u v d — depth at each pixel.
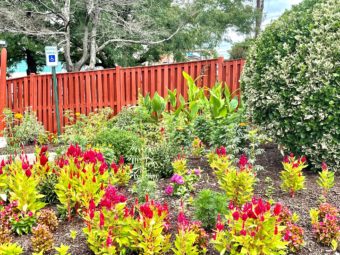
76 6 14.30
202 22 16.70
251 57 5.29
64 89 9.80
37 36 13.68
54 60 9.03
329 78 4.47
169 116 6.47
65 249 2.72
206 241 3.07
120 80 9.43
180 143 5.64
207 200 3.29
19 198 3.39
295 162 4.11
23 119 8.60
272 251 2.77
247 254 2.73
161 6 15.90
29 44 14.60
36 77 9.89
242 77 5.55
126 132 5.73
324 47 4.54
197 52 17.83
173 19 15.23
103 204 2.90
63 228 3.48
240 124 5.34
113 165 4.23
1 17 12.76
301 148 4.81
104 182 3.96
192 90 7.18
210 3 16.94
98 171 3.88
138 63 17.20
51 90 9.83
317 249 3.12
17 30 12.78
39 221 3.40
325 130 4.54
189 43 16.16
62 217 3.66
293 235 3.05
